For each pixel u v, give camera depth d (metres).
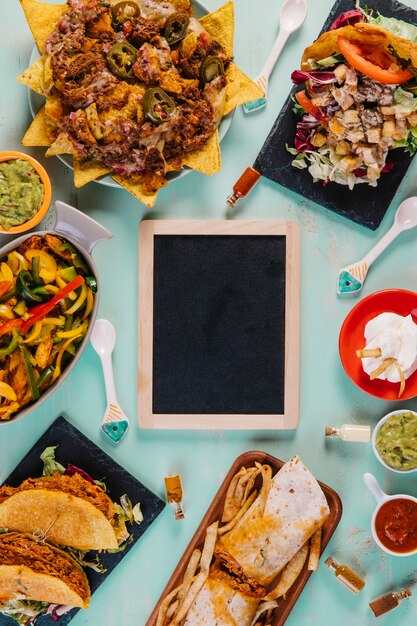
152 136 1.65
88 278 1.73
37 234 1.70
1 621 1.89
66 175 1.87
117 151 1.67
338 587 1.92
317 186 1.86
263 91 1.84
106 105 1.64
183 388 1.88
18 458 1.88
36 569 1.75
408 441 1.77
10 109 1.85
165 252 1.87
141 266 1.86
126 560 1.91
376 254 1.87
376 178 1.79
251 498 1.83
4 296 1.68
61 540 1.79
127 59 1.64
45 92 1.66
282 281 1.88
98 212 1.88
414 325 1.78
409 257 1.91
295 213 1.90
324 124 1.76
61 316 1.72
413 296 1.81
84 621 1.90
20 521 1.77
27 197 1.66
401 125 1.69
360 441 1.86
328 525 1.81
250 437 1.91
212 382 1.88
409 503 1.80
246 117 1.88
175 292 1.87
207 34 1.69
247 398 1.88
